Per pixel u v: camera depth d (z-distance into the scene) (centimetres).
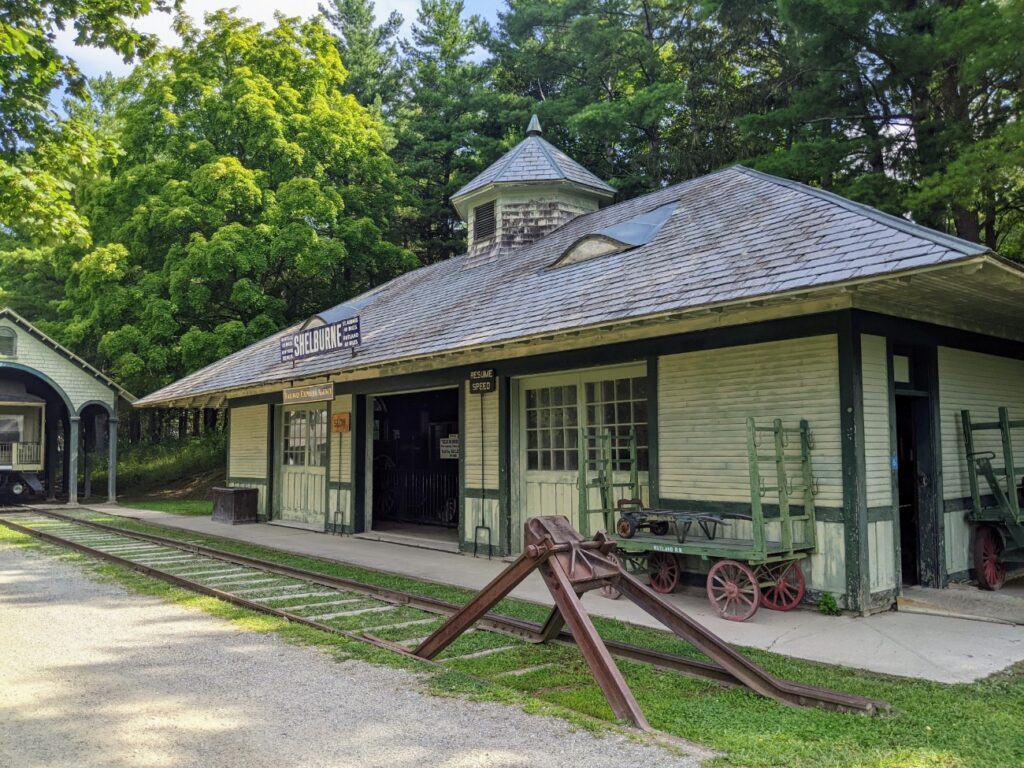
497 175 1628
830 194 910
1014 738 422
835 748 407
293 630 684
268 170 2530
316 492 1614
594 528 1012
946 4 1612
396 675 546
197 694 507
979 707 474
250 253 2338
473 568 1059
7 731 441
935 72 1616
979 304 789
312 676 546
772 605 762
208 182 2339
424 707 476
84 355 2977
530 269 1294
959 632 666
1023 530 824
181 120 2502
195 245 2289
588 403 1037
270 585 941
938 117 1722
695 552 759
